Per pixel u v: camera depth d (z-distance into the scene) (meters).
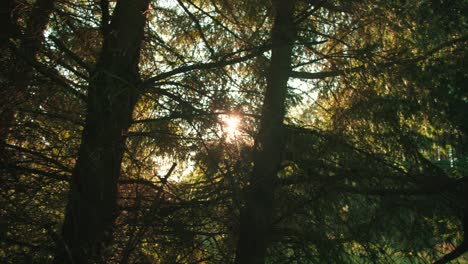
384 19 7.07
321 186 7.13
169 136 6.50
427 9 7.08
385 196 7.02
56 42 6.22
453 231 7.34
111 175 6.32
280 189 7.39
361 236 6.98
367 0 7.17
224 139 6.26
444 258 7.06
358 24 7.32
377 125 7.40
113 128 6.31
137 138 6.77
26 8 6.59
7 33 6.43
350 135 7.49
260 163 6.85
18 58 6.22
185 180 6.99
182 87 6.42
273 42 7.40
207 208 6.31
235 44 7.61
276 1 7.55
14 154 6.21
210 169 6.48
